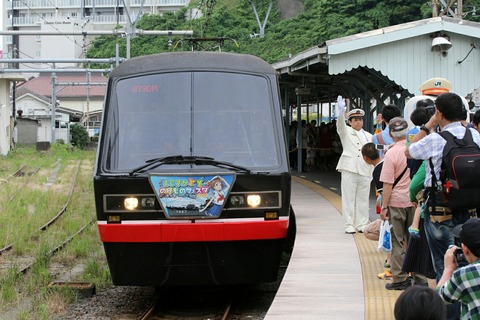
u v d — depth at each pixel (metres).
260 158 9.70
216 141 9.80
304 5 65.56
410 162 7.46
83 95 87.50
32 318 9.41
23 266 13.03
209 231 9.28
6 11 97.38
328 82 26.52
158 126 9.91
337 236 11.82
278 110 10.14
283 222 9.52
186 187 9.34
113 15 93.12
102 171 9.57
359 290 8.28
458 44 18.06
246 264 9.45
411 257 7.09
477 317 4.85
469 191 6.05
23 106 75.38
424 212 6.54
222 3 68.19
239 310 10.14
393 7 48.12
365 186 12.08
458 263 5.34
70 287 10.84
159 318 9.61
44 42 88.00
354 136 12.07
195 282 9.45
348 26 50.19
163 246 9.34
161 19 64.69
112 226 9.41
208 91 10.12
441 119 6.35
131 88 10.19
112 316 9.73
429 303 4.05
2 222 17.81
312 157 28.02
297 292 8.20
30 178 30.73
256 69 10.39
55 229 17.39
